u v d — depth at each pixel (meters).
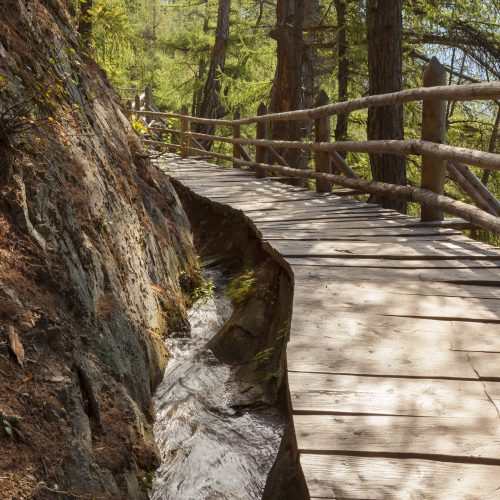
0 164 3.54
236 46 24.14
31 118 3.91
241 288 6.24
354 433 2.56
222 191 9.49
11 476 2.51
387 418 2.67
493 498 2.19
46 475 2.65
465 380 3.01
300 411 2.71
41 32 5.00
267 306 5.69
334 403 2.78
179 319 5.88
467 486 2.26
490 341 3.41
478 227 6.23
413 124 14.42
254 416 4.58
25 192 3.65
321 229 6.30
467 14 14.46
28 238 3.50
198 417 4.52
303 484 2.33
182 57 28.98
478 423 2.64
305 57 16.41
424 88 6.18
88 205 4.41
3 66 4.04
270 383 4.78
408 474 2.32
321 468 2.35
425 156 6.30
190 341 5.70
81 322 3.66
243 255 7.60
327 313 3.80
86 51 6.90
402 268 4.79
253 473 4.00
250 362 5.21
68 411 3.03
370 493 2.21
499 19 14.47
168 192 7.50
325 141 8.88
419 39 14.39
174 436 4.23
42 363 3.08
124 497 3.12
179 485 3.78
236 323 5.69
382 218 6.87
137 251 5.27
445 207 5.89
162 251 6.18
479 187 5.73
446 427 2.61
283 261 5.12
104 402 3.52
